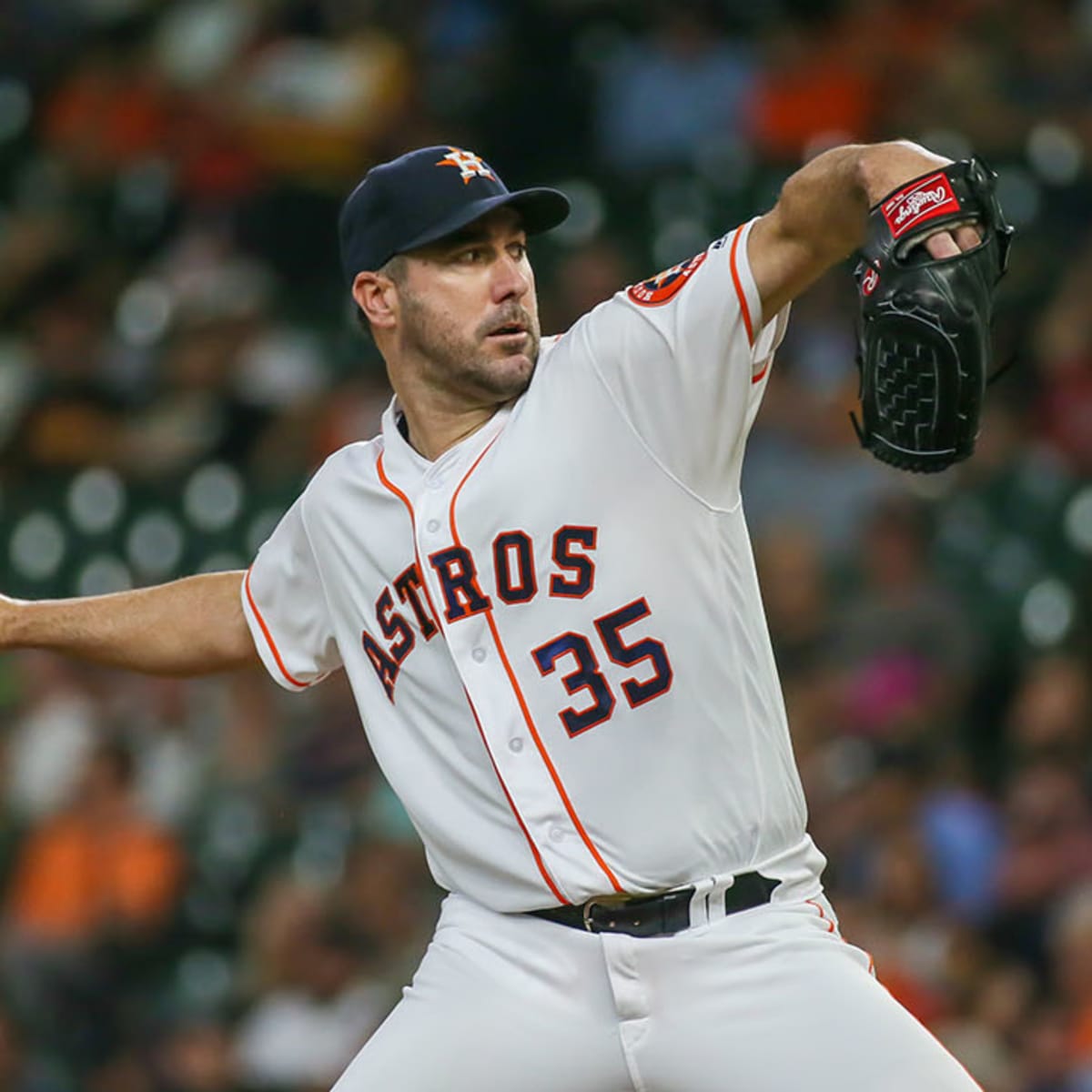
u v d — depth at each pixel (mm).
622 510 13641
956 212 12055
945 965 28422
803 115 45062
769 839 13820
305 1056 30641
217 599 15984
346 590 14789
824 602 34781
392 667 14500
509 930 14062
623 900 13656
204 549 40125
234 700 35781
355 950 31328
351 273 14727
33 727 37281
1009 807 30453
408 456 14531
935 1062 13227
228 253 46969
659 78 45875
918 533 34969
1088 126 43406
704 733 13625
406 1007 14336
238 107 48938
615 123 46062
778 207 13109
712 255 13398
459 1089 13914
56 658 37781
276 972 31531
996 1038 27859
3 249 47875
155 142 49938
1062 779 30359
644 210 44250
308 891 32062
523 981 13914
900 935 28812
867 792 30328
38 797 36531
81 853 34781
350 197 14758
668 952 13570
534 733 13727
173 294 46375
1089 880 29078
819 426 37688
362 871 31688
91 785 35188
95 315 46562
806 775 31703
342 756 34656
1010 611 34250
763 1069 13398
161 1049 32312
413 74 48531
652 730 13586
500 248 14305
